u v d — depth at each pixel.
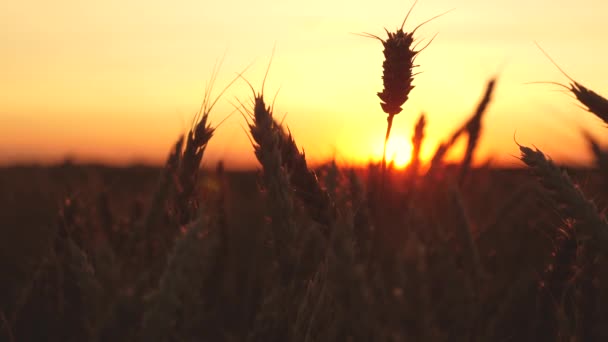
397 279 0.41
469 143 0.88
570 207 0.58
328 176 0.79
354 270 0.43
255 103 0.64
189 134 0.67
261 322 0.57
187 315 0.49
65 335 0.60
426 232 0.53
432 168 0.72
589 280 0.58
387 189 0.67
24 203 1.00
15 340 0.63
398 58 0.74
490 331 0.59
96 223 0.72
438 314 0.46
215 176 0.86
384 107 0.74
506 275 0.75
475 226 0.83
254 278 0.81
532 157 0.60
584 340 0.57
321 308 0.52
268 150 0.62
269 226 0.61
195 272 0.49
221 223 0.86
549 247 0.78
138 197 0.80
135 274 0.57
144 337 0.48
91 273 0.56
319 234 0.60
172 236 0.62
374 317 0.42
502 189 0.94
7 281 0.82
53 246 0.67
